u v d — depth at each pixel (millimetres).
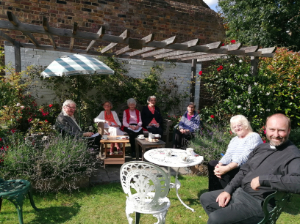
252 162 2117
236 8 9766
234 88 5469
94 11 5570
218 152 3857
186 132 4906
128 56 5773
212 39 7121
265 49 4391
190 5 6922
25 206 2760
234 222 1860
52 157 3131
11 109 4102
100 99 5871
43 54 5359
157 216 2164
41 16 5113
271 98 5320
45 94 5410
